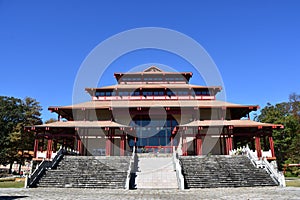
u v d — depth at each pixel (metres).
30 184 21.08
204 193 16.94
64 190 19.12
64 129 34.59
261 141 49.66
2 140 51.12
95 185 20.97
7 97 60.19
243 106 37.09
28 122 56.72
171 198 14.37
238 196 15.07
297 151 43.75
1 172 52.81
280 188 19.83
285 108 69.75
